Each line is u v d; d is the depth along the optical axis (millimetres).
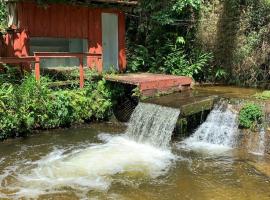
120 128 11422
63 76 12352
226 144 9789
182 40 14938
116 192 7262
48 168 8383
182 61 14922
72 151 9422
